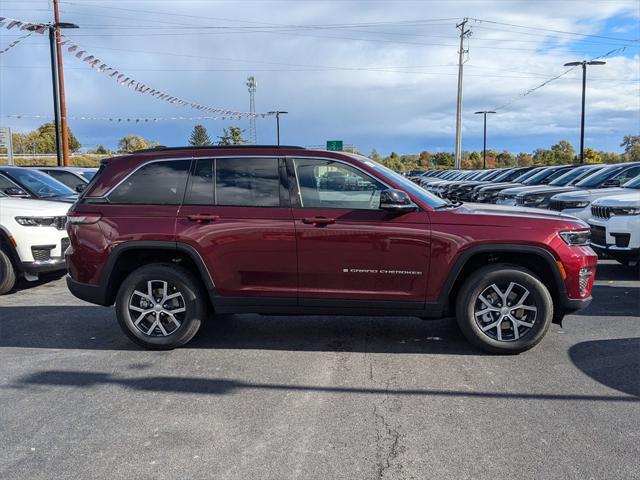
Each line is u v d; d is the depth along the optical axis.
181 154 5.16
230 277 4.96
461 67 47.50
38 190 9.66
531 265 5.01
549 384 4.24
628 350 5.02
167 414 3.79
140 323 5.15
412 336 5.55
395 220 4.79
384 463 3.12
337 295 4.91
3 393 4.19
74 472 3.06
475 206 5.35
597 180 12.58
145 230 4.96
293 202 4.92
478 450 3.24
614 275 8.68
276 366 4.71
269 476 3.00
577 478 2.95
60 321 6.27
